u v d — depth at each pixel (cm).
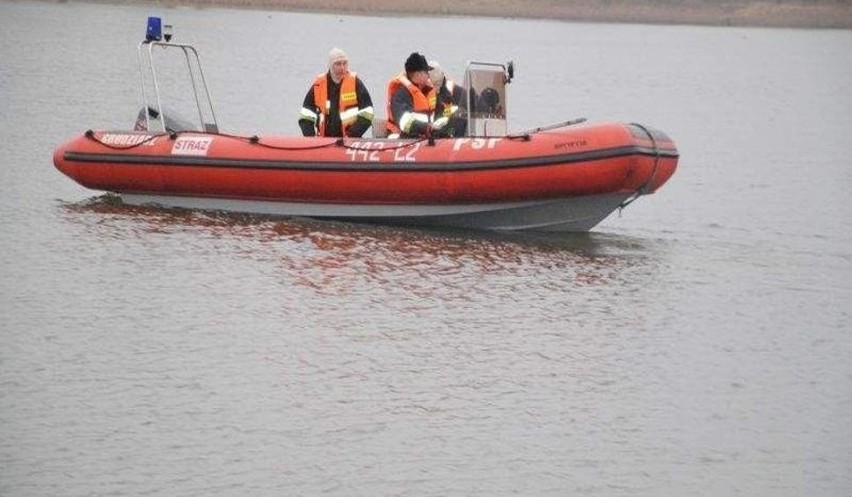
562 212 1842
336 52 1886
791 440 1126
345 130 1897
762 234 2045
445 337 1355
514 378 1243
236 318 1388
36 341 1285
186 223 1845
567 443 1097
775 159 3056
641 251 1841
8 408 1111
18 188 2084
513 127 3481
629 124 1794
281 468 1020
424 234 1834
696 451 1095
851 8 11875
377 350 1301
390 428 1106
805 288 1661
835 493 1022
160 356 1255
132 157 1931
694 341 1395
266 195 1883
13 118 2959
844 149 3350
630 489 1015
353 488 991
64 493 962
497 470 1036
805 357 1359
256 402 1148
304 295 1486
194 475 1000
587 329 1415
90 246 1688
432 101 1870
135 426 1085
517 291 1552
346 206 1864
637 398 1209
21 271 1548
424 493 990
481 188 1786
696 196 2397
